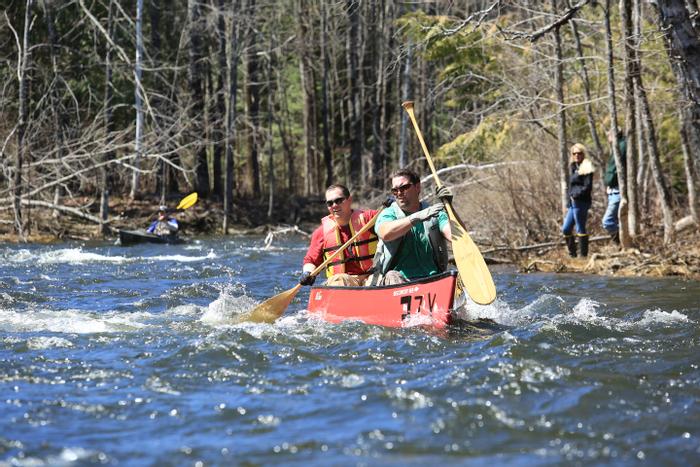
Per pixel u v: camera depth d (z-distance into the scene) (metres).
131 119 88.12
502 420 12.83
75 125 68.75
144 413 13.45
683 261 33.12
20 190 65.00
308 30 104.88
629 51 36.91
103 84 86.19
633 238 37.34
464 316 21.53
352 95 97.19
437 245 21.16
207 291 29.81
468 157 61.00
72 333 20.08
